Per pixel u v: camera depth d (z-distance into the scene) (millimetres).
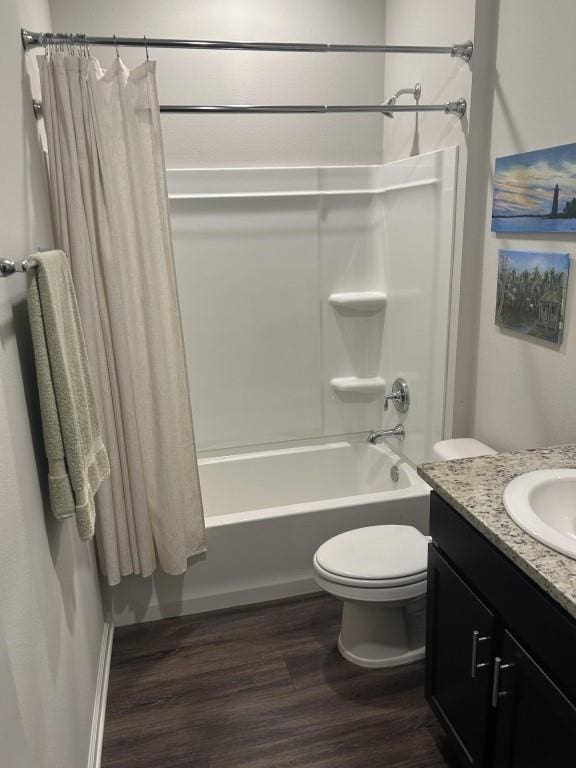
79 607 1687
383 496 2400
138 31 2443
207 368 2863
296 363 2963
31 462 1270
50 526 1386
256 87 2615
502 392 2053
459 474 1452
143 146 1816
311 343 2955
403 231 2570
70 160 1715
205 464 2904
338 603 2379
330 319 2949
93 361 1876
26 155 1546
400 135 2582
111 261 1825
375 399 3098
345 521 2373
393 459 2822
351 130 2762
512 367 1980
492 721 1320
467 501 1310
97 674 1901
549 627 1056
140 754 1709
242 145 2662
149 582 2270
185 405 2109
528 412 1919
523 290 1859
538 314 1801
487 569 1255
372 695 1894
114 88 1760
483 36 1915
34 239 1546
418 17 2318
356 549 1972
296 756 1683
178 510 2111
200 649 2143
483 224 2066
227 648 2141
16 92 1481
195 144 2615
